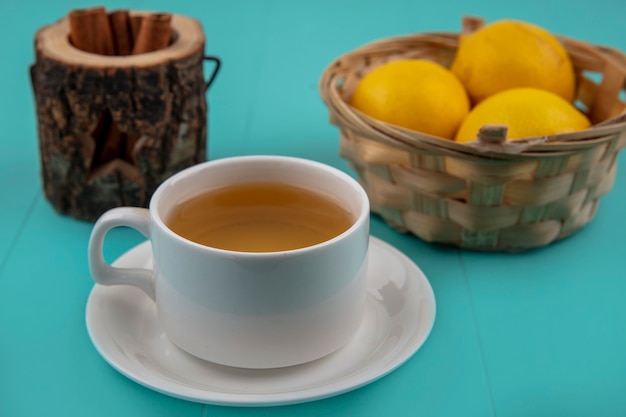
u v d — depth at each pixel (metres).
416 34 0.73
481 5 1.04
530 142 0.58
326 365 0.52
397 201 0.64
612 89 0.69
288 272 0.49
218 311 0.50
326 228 0.53
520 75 0.66
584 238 0.67
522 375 0.55
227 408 0.53
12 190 0.72
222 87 0.87
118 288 0.56
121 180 0.67
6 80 0.86
